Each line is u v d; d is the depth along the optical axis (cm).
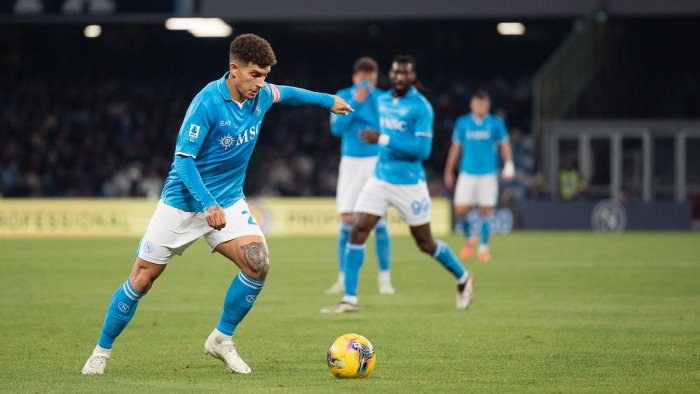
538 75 9488
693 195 9262
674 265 4697
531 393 1772
